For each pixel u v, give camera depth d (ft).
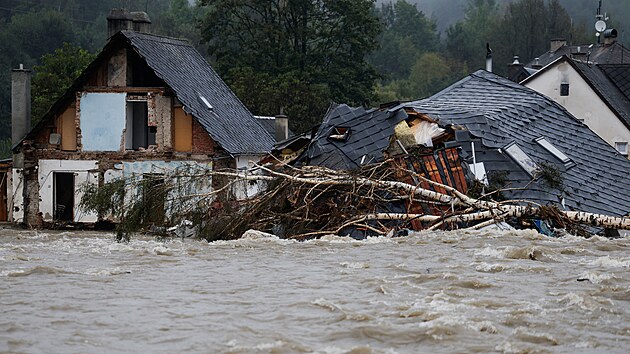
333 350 43.29
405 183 100.53
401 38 527.40
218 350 43.68
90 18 460.96
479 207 97.30
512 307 51.39
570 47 317.63
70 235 132.05
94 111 173.06
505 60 444.96
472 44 530.27
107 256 79.41
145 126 178.50
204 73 193.57
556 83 240.53
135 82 176.14
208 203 99.14
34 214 175.52
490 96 138.92
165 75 171.73
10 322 49.42
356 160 108.37
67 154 174.29
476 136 112.16
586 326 47.16
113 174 172.55
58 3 447.42
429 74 472.85
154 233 98.84
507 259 70.38
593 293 55.42
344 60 303.48
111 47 172.14
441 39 617.62
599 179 120.98
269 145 192.75
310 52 302.25
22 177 178.09
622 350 43.11
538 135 124.98
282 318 49.65
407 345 44.29
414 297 54.95
